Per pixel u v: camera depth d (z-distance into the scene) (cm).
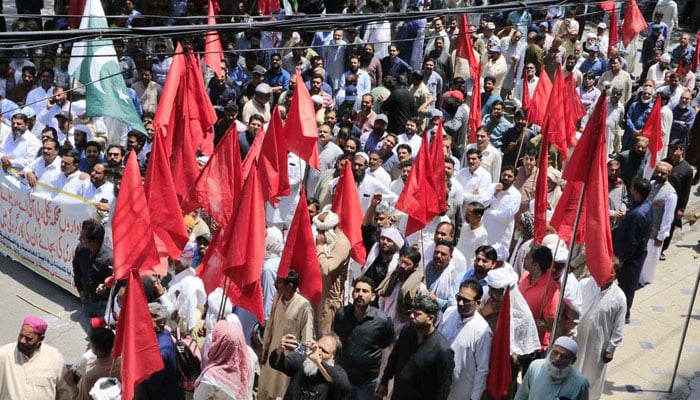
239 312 1998
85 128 2861
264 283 1997
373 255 1991
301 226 1739
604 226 1692
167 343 1603
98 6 2133
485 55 3788
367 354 1702
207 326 1855
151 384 1584
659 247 2475
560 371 1502
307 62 3691
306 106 2094
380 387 1716
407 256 1823
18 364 1591
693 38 5334
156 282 1842
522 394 1574
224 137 1909
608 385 2102
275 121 1972
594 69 3928
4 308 2356
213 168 1917
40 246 2506
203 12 4112
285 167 2017
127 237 1639
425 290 1825
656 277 2684
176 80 2281
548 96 2741
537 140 2864
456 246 2344
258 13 4062
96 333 1588
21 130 2606
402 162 2408
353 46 3741
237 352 1578
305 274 1773
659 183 2448
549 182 2453
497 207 2372
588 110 3525
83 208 2372
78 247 2119
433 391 1582
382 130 2875
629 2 4016
